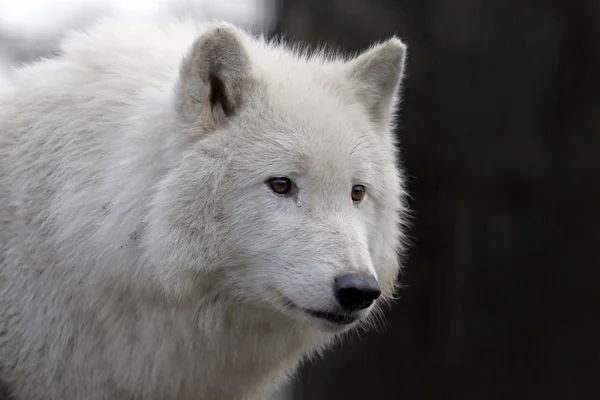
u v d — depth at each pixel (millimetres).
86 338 10102
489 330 15984
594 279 15703
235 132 9688
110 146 10031
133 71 10461
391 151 10977
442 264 16031
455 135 15789
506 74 15672
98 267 9805
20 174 10266
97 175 9977
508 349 16000
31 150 10281
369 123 10672
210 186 9500
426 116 15852
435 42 15758
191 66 9461
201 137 9578
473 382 16125
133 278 9758
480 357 16078
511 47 15672
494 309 15953
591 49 15641
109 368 10219
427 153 15883
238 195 9602
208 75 9547
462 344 16094
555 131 15734
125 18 11227
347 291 9281
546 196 15750
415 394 16375
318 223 9617
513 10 15656
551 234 15758
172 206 9453
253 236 9633
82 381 10273
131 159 9758
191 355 10133
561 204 15719
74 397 10352
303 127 9805
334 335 11297
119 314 9992
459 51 15719
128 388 10297
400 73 10898
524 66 15672
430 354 16266
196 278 9641
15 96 10750
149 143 9719
